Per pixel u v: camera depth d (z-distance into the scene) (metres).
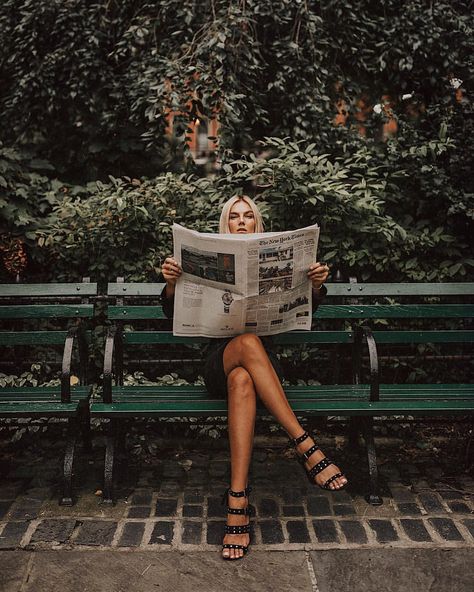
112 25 4.77
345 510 2.87
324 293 2.92
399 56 4.61
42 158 4.91
